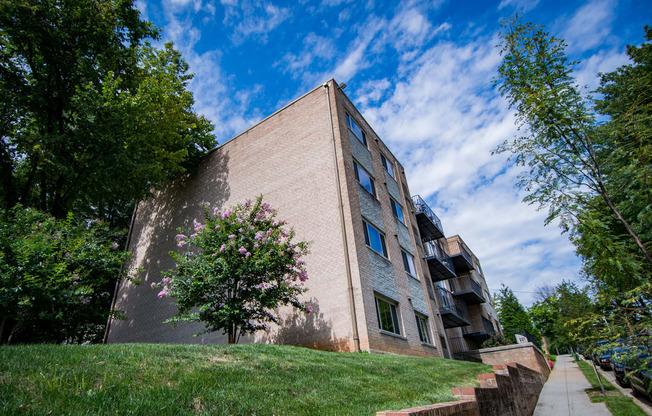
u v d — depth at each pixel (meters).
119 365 4.66
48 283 9.01
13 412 2.95
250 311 10.95
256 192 17.00
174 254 11.72
